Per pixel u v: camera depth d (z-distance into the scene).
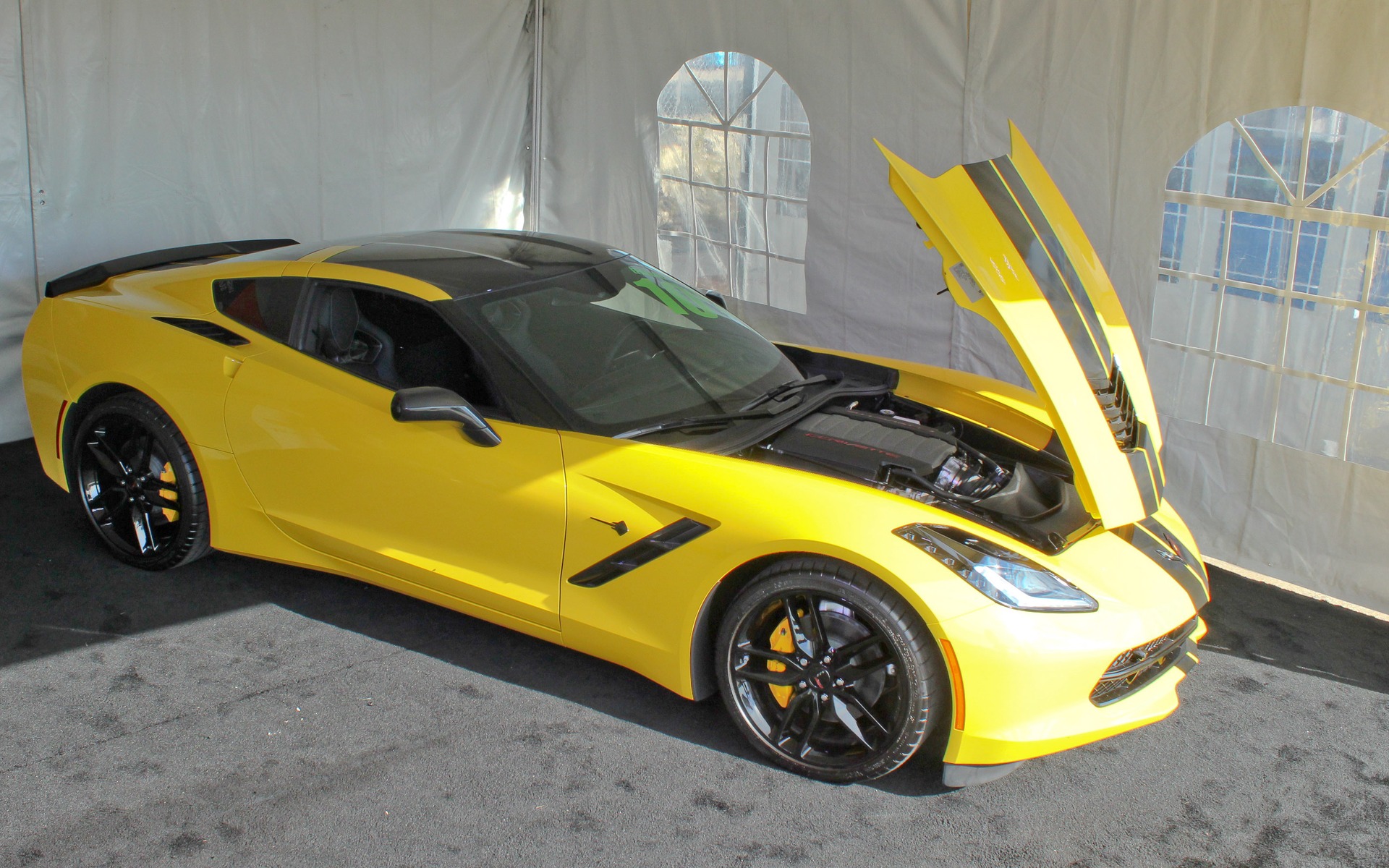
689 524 2.84
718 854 2.57
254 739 2.93
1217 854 2.65
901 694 2.66
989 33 4.69
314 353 3.46
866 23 5.05
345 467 3.31
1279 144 3.99
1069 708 2.67
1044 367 2.79
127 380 3.63
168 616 3.55
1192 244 4.31
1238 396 4.27
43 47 4.75
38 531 4.11
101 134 5.01
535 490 3.02
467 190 6.50
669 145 6.06
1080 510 3.08
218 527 3.65
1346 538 4.03
